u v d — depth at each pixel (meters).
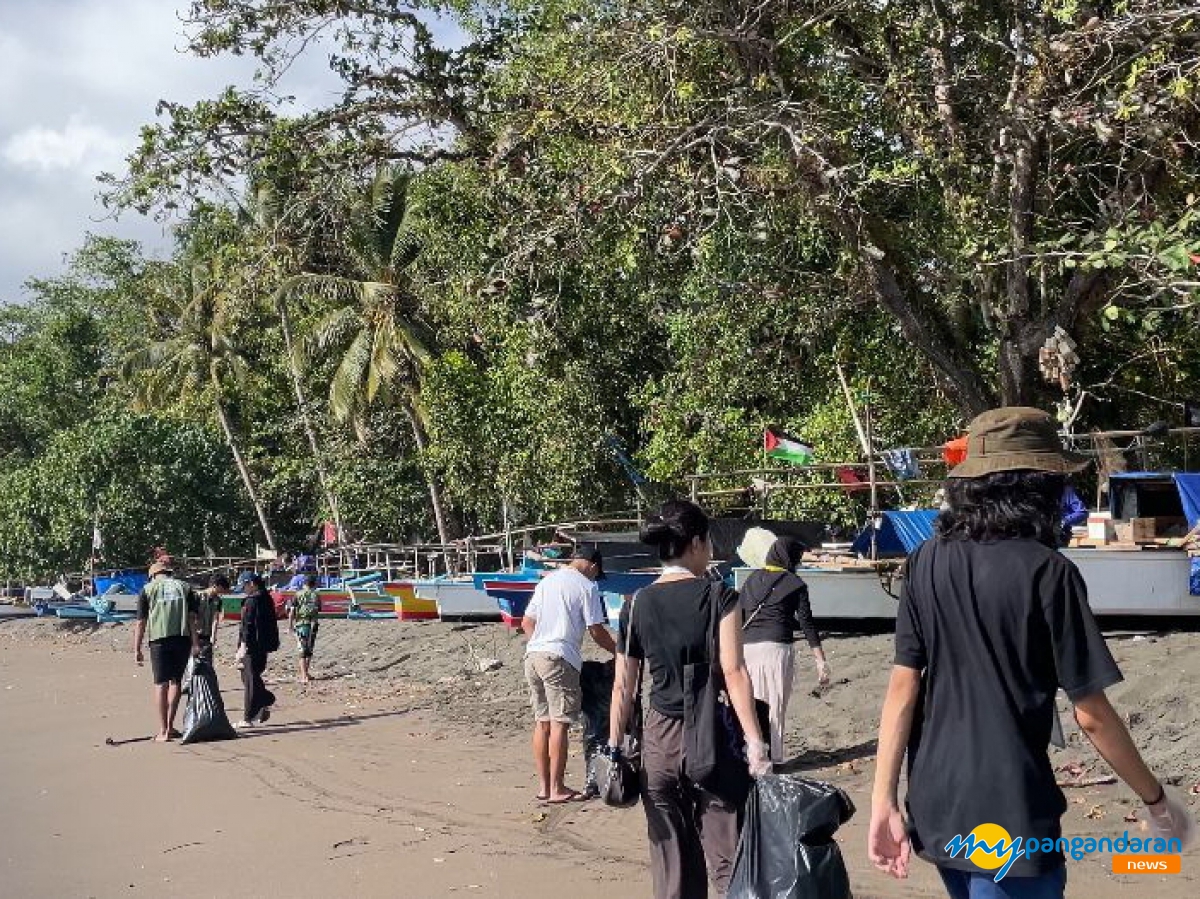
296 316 32.31
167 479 35.53
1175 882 6.18
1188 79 11.99
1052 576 3.25
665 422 19.11
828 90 15.12
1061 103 12.99
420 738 12.69
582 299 19.55
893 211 16.30
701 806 5.11
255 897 7.16
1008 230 14.10
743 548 12.90
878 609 12.86
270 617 14.69
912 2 14.75
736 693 5.00
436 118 19.61
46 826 9.43
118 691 19.02
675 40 13.52
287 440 36.66
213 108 17.84
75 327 48.56
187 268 38.69
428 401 24.88
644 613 5.25
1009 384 14.34
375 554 31.53
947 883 3.38
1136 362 16.25
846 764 9.32
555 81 15.39
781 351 18.05
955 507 3.43
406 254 28.08
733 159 13.54
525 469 22.62
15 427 50.25
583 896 6.79
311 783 10.53
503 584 18.06
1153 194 13.42
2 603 43.75
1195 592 11.65
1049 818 3.23
